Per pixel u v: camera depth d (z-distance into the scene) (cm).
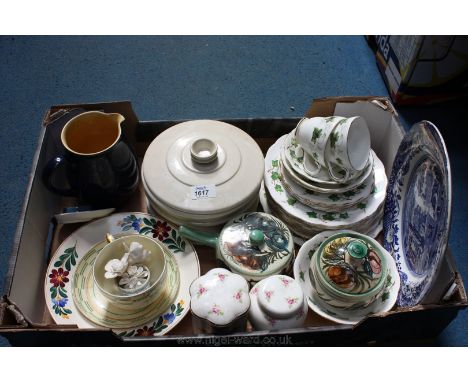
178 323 75
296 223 81
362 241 72
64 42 138
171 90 129
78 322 74
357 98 89
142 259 76
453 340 85
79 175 79
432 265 66
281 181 83
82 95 127
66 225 87
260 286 68
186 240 82
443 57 112
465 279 95
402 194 82
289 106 126
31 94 127
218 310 64
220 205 76
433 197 71
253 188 78
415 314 66
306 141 75
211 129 85
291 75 132
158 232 83
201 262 84
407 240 79
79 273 78
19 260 72
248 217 78
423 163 75
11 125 121
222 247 75
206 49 138
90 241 82
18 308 65
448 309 66
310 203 79
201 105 126
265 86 130
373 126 92
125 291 74
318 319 76
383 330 71
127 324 74
